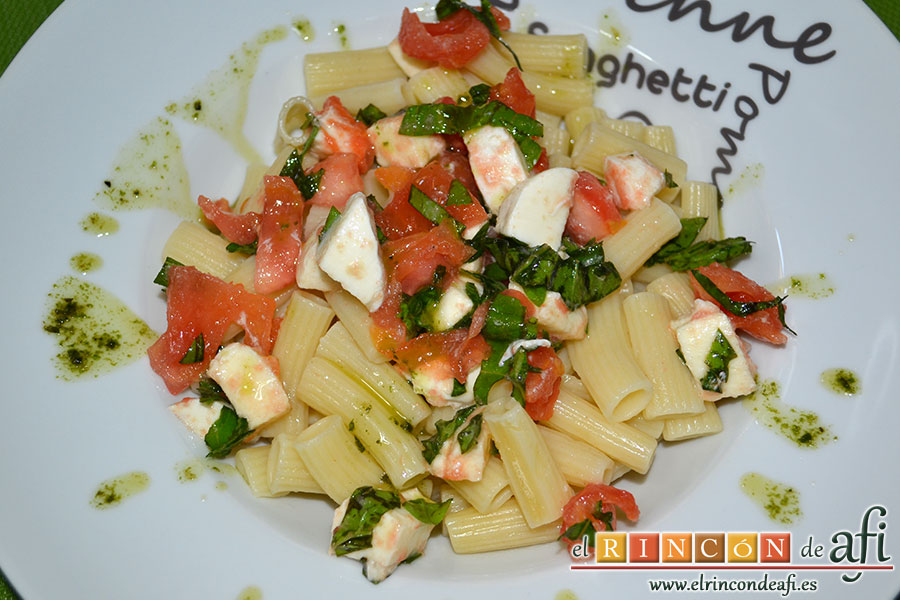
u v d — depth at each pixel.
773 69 0.44
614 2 0.46
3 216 0.40
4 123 0.41
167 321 0.41
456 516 0.39
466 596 0.37
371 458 0.40
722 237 0.45
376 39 0.47
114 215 0.42
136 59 0.44
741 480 0.39
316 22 0.46
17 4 0.46
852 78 0.43
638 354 0.41
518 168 0.42
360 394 0.40
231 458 0.40
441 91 0.44
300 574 0.37
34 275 0.40
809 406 0.40
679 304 0.43
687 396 0.40
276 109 0.47
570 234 0.43
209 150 0.45
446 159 0.44
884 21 0.47
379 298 0.40
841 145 0.43
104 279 0.41
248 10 0.45
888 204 0.42
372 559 0.37
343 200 0.43
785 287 0.42
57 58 0.42
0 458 0.37
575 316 0.41
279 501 0.40
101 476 0.38
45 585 0.35
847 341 0.41
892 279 0.41
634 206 0.43
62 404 0.39
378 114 0.45
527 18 0.46
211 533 0.37
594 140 0.44
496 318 0.40
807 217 0.43
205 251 0.43
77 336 0.40
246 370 0.40
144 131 0.44
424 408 0.40
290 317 0.41
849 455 0.39
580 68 0.46
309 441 0.39
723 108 0.45
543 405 0.40
